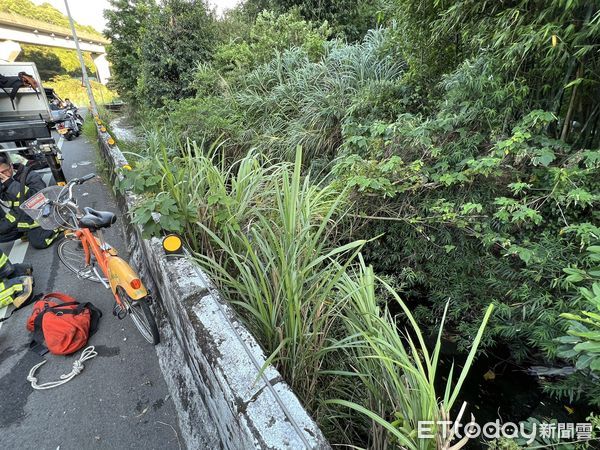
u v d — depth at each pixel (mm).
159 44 6203
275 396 940
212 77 5254
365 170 2146
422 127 2033
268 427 853
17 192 3295
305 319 1300
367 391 1354
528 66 1729
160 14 6281
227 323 1236
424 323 2184
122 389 1819
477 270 1959
